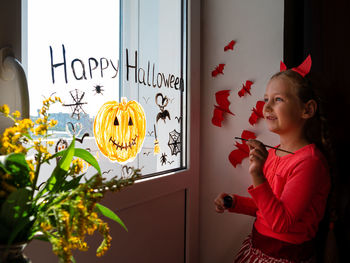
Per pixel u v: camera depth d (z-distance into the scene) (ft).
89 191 1.60
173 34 4.17
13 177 1.64
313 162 3.11
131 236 3.51
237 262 3.71
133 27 3.38
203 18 4.74
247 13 4.43
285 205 3.02
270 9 4.29
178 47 4.30
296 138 3.45
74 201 1.56
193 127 4.55
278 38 4.25
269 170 3.54
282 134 3.51
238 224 4.58
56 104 2.57
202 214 4.83
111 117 3.11
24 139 1.82
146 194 3.59
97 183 1.65
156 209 3.91
